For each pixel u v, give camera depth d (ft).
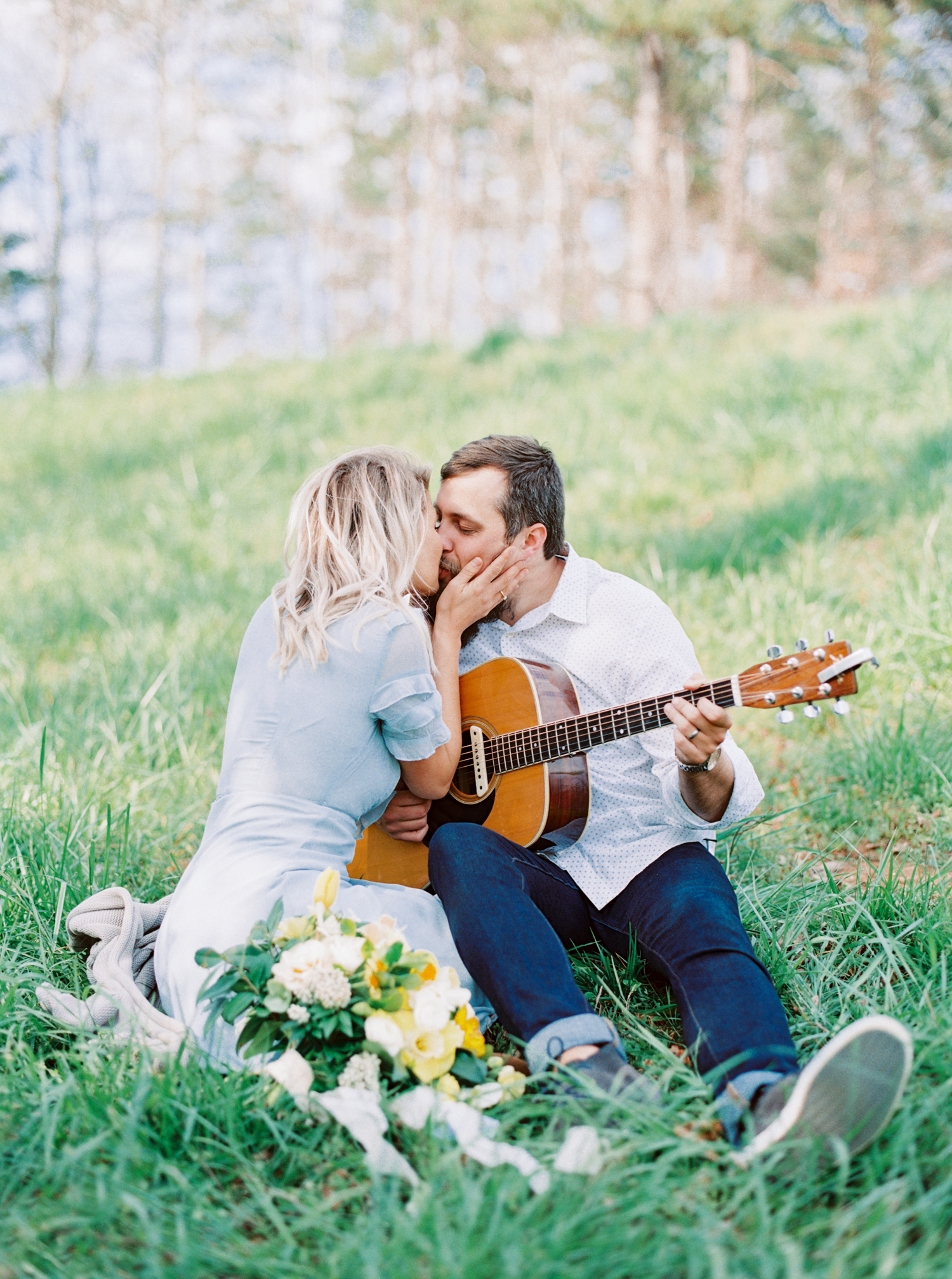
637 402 27.50
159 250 95.09
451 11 68.08
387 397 34.68
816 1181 5.52
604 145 95.20
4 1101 6.29
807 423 23.07
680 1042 7.13
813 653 7.01
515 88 85.05
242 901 6.80
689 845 7.53
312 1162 5.89
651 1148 5.56
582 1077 5.91
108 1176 5.63
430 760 7.64
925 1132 5.82
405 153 101.91
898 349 24.84
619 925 7.43
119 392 42.60
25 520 25.77
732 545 17.26
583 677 8.15
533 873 7.43
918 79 72.08
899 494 17.94
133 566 21.16
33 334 95.61
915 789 10.60
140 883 9.54
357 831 7.63
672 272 93.61
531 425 27.35
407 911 7.09
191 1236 5.25
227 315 129.49
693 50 66.80
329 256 106.73
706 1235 4.97
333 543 7.46
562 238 77.41
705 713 6.76
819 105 86.07
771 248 99.25
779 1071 5.90
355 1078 5.95
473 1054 6.34
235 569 20.30
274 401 35.76
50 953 8.01
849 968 7.94
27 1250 5.24
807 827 10.47
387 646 7.22
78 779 11.37
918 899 8.29
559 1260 4.92
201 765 12.16
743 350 30.94
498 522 7.97
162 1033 6.71
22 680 15.24
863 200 83.05
